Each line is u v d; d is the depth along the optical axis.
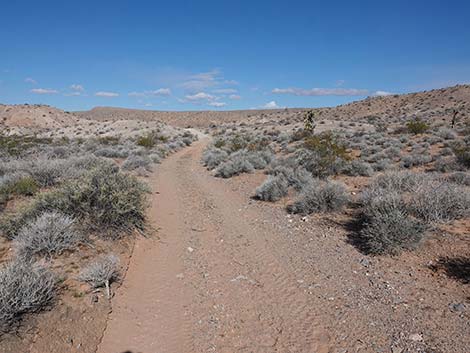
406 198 9.35
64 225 6.20
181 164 25.20
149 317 5.23
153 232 8.76
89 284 5.36
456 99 84.69
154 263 7.12
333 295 5.72
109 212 7.30
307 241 8.23
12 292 4.16
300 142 30.42
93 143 33.25
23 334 4.01
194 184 16.45
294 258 7.32
